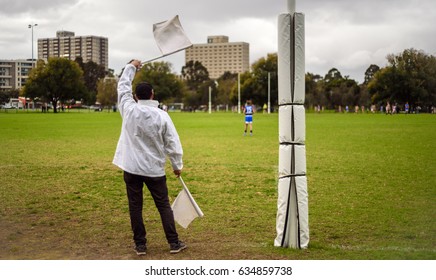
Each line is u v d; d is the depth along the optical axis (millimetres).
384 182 12305
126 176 6445
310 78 116000
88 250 6781
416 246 6930
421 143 23500
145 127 6293
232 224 8250
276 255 6473
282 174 6777
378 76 79750
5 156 18516
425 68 76750
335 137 27953
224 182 12453
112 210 9344
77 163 16344
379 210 9219
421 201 10016
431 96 77812
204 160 17078
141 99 6441
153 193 6535
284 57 6535
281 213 6816
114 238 7406
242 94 117188
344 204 9766
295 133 6609
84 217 8781
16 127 40000
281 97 6645
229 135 30359
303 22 6488
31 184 12250
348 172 13992
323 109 115375
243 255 6488
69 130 36031
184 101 153875
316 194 10797
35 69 103812
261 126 42312
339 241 7195
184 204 6988
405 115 71812
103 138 28125
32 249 6828
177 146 6445
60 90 103438
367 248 6809
